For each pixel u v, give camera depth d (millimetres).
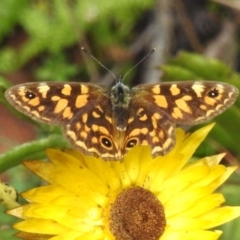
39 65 362
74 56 360
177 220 266
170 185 267
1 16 359
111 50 358
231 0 329
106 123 257
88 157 264
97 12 356
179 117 256
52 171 261
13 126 348
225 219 262
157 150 255
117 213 266
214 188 264
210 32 360
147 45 358
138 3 356
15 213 258
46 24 359
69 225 260
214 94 255
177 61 288
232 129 292
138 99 259
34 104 253
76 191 262
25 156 278
